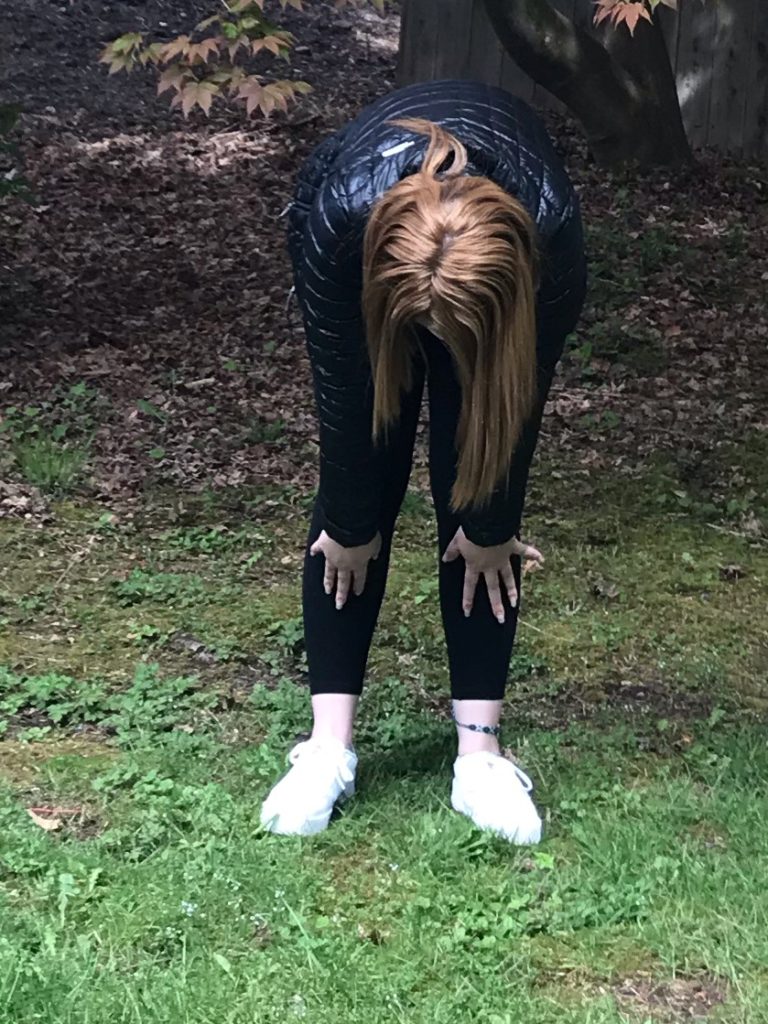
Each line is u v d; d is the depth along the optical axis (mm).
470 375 2232
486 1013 2312
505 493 2549
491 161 2365
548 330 2404
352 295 2354
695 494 5191
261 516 4898
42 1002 2266
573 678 3734
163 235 8172
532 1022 2301
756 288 7395
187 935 2486
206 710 3449
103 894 2604
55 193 8672
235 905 2572
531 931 2551
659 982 2430
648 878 2689
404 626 4000
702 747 3283
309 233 2381
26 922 2490
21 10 11695
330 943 2461
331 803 2871
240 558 4523
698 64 9547
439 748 3256
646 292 7262
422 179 2199
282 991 2348
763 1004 2365
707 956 2482
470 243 2123
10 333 6684
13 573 4301
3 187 7090
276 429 5684
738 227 8211
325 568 2873
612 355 6543
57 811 2936
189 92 4777
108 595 4176
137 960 2438
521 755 3234
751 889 2668
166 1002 2299
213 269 7695
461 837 2795
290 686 3568
